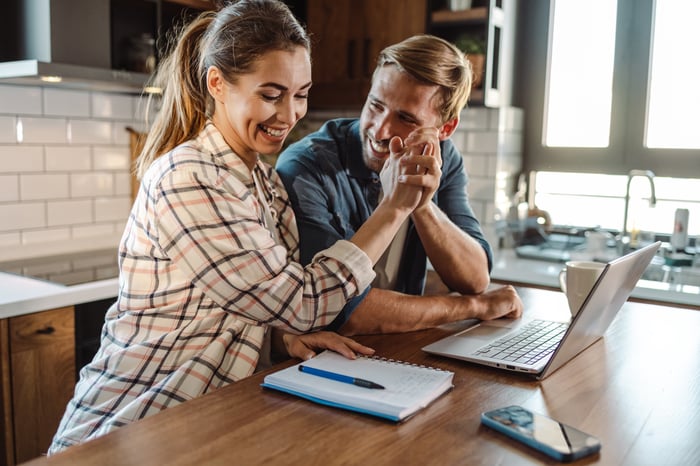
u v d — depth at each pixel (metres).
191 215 1.01
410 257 1.62
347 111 3.36
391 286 1.60
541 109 3.20
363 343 1.23
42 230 2.50
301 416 0.86
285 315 1.04
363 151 1.47
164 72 1.23
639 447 0.79
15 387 1.82
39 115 2.44
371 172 1.50
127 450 0.75
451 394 0.96
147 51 2.49
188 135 1.18
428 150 1.20
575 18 3.08
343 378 0.96
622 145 3.00
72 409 1.12
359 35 3.09
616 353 1.19
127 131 2.77
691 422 0.87
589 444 0.76
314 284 1.08
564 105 3.17
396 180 1.18
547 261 2.80
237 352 1.11
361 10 3.08
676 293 2.22
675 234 2.61
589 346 1.23
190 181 1.02
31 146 2.43
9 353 1.80
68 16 2.12
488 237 3.04
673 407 0.93
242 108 1.06
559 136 3.20
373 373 1.00
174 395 1.05
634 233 2.70
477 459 0.74
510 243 3.09
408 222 1.60
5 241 2.38
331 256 1.11
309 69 1.09
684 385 1.02
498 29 2.95
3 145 2.34
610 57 3.01
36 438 1.89
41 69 1.98
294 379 0.96
